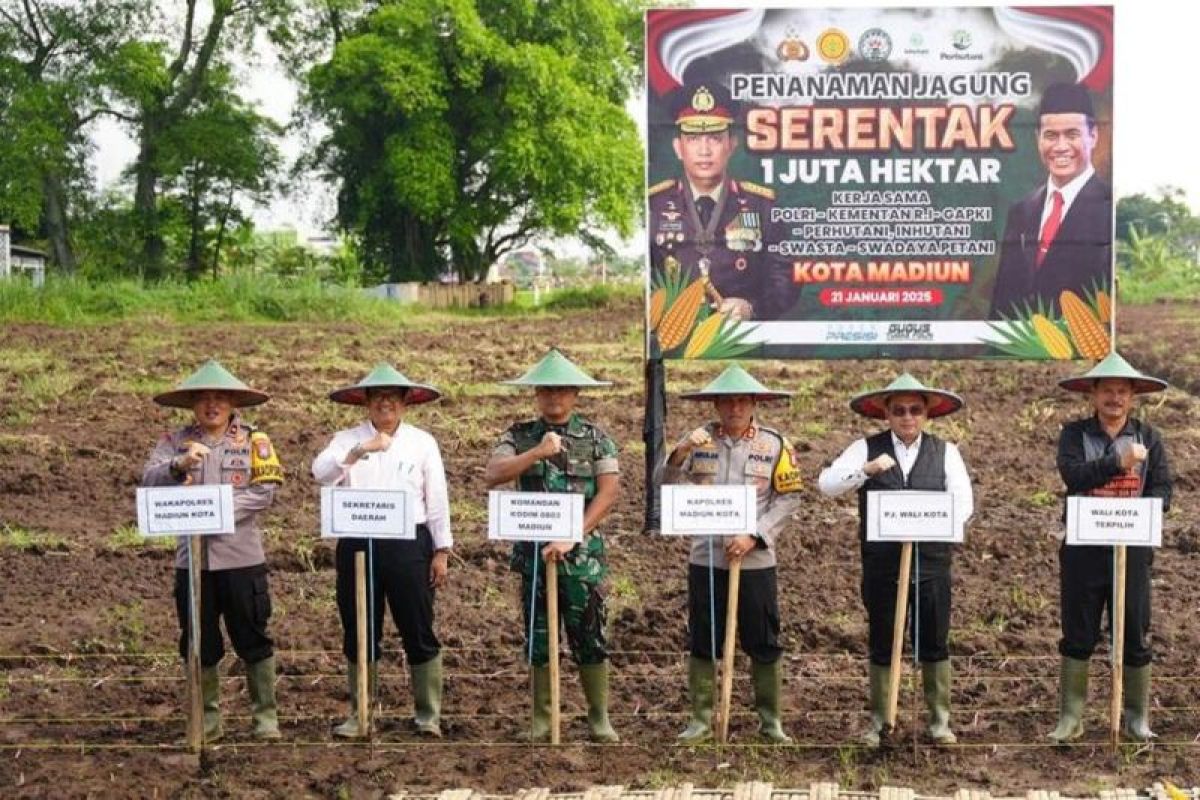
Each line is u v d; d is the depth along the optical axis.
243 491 8.94
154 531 8.41
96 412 21.23
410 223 56.06
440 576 9.12
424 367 26.56
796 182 13.34
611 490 8.82
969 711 9.53
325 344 30.41
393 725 9.31
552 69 52.75
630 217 55.59
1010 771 8.41
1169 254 60.12
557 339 32.62
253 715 9.27
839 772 8.38
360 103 51.94
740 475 8.77
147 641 11.23
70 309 37.19
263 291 39.47
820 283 13.41
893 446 8.76
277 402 22.08
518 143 51.94
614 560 13.49
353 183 56.53
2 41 53.66
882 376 23.98
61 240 54.91
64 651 10.98
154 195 56.56
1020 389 22.59
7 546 14.17
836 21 13.24
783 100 13.29
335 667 10.65
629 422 20.47
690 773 8.40
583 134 53.62
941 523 8.32
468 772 8.45
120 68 53.09
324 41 58.03
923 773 8.34
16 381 23.95
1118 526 8.38
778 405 21.19
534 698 8.98
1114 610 8.53
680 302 13.47
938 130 13.29
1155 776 8.28
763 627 8.81
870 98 13.27
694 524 8.33
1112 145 13.24
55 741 9.12
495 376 25.42
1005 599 12.23
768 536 8.71
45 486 16.73
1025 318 13.38
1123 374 8.66
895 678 8.48
